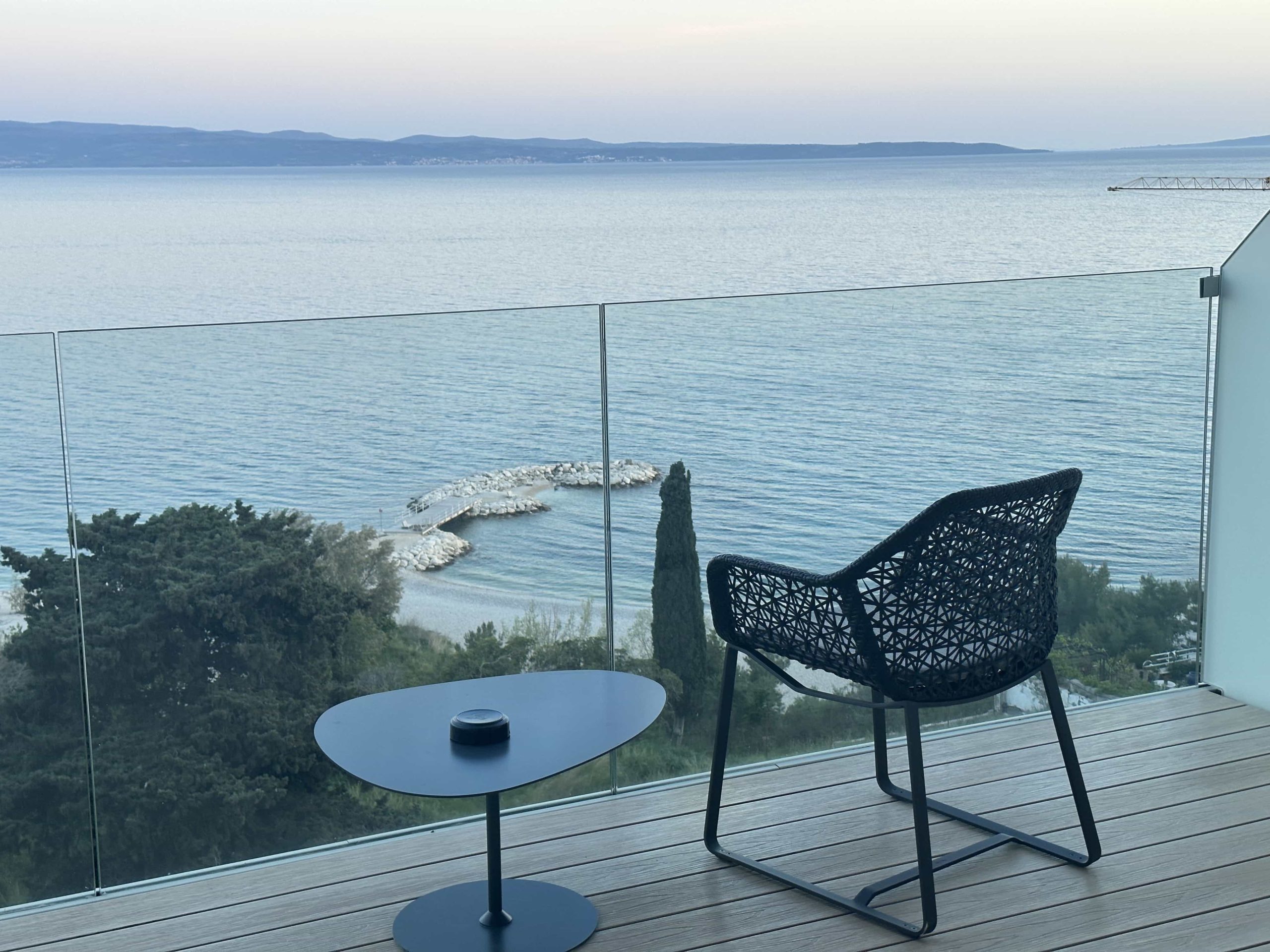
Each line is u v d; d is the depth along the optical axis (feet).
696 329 9.77
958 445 10.90
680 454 9.94
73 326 154.71
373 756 7.19
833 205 213.87
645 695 8.20
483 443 9.26
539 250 177.58
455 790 6.69
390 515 9.06
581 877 8.54
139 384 8.27
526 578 9.55
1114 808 9.43
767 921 7.90
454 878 8.59
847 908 7.97
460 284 163.02
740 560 8.10
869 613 7.43
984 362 10.84
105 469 8.29
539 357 9.30
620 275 166.91
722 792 9.94
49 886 8.50
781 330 10.07
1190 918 7.79
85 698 8.47
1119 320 11.27
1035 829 9.11
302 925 7.98
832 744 10.84
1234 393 11.55
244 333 8.45
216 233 178.19
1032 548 7.79
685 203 224.12
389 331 8.80
